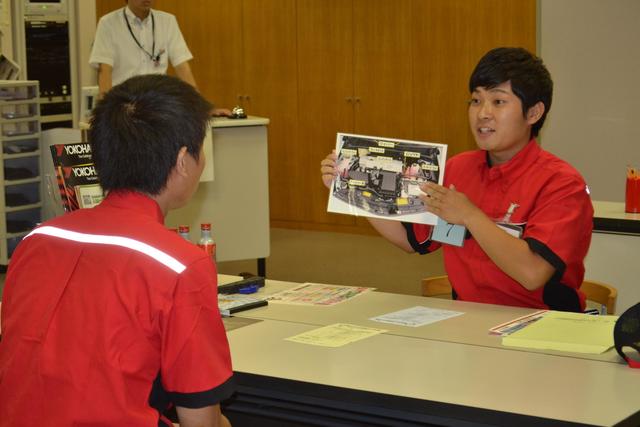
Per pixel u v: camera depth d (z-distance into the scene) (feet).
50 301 5.43
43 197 23.18
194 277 5.35
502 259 8.93
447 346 7.88
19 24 28.12
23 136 22.47
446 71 25.64
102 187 5.79
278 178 29.14
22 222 23.27
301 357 7.60
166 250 5.41
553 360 7.39
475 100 9.56
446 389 6.67
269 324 8.77
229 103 29.58
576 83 23.66
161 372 5.36
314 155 28.40
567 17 23.56
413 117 26.37
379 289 21.76
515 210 9.50
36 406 5.29
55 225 5.75
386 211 9.45
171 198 5.80
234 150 21.83
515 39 24.39
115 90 5.74
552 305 9.64
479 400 6.40
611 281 14.24
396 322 8.74
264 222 22.34
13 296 5.63
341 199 9.60
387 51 26.58
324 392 6.82
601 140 23.52
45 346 5.33
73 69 29.48
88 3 29.63
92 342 5.23
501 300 9.71
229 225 22.03
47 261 5.59
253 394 7.19
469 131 25.54
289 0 28.07
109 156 5.64
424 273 23.26
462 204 9.11
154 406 5.42
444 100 25.80
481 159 9.92
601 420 5.97
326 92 27.86
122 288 5.29
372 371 7.16
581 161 23.88
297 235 28.30
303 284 10.71
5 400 5.44
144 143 5.55
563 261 9.04
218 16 29.35
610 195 23.61
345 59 27.35
